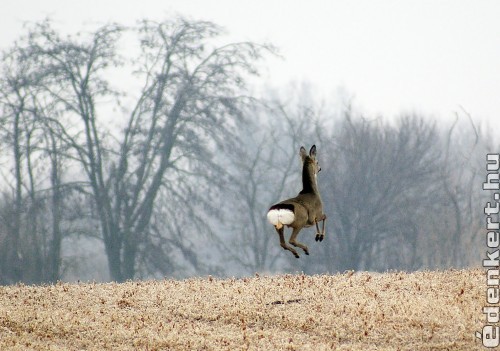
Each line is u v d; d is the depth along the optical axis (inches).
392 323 2704.2
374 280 3292.3
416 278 3299.7
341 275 3462.1
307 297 3038.9
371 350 2495.1
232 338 2659.9
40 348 2605.8
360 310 2834.6
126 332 2753.4
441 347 2488.9
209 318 2881.4
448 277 3284.9
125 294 3253.0
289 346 2556.6
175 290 3294.8
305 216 2792.8
